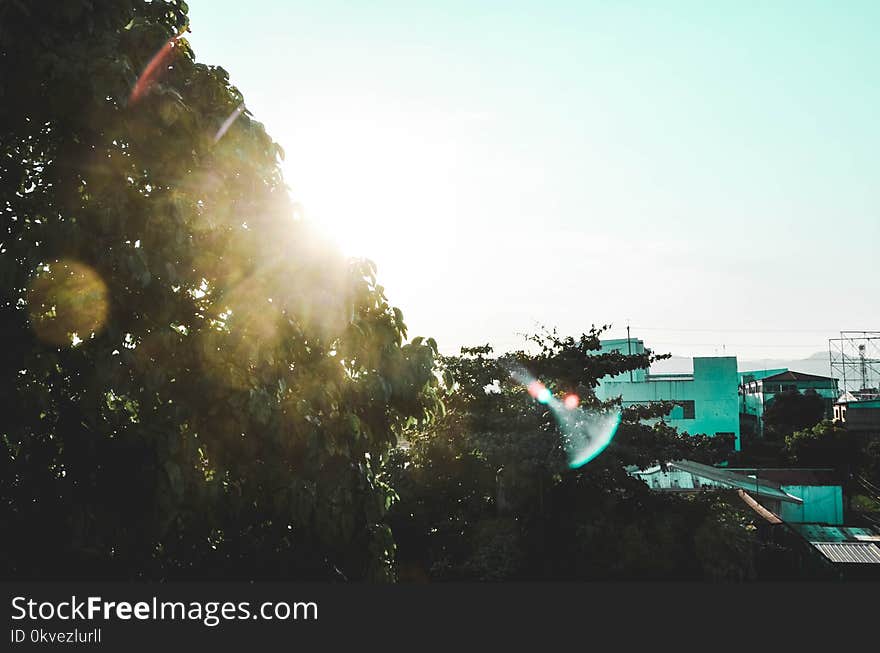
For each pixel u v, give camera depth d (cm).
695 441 2158
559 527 1984
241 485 734
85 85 670
